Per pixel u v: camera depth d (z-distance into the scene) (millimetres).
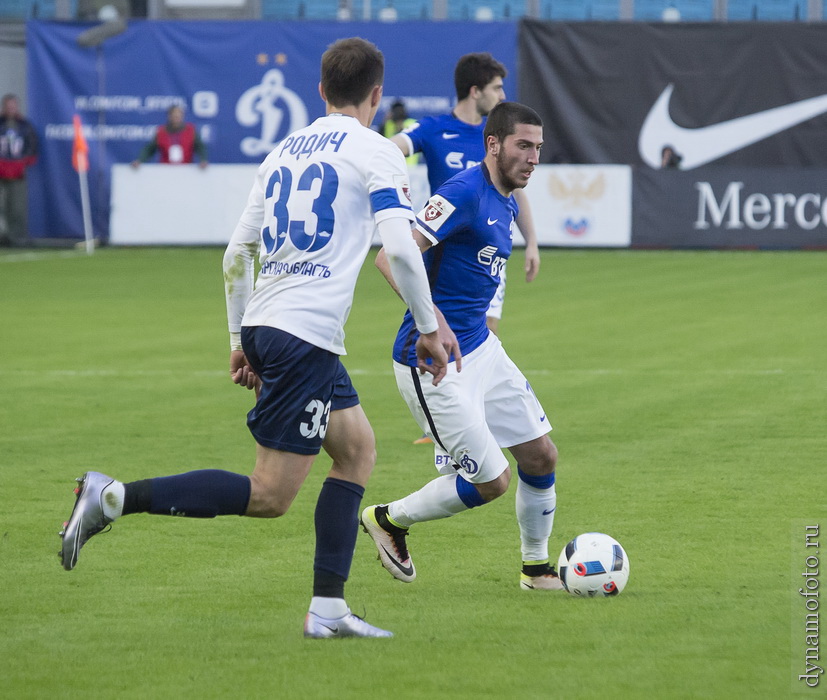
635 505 20719
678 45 77562
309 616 14180
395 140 25844
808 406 29797
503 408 16453
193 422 28297
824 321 45594
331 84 14648
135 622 14742
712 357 37500
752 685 12344
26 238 80250
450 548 18594
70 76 78750
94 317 47781
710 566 17094
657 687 12297
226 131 79375
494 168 16500
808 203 75625
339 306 13898
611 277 61938
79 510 13406
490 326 26594
